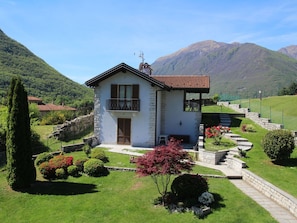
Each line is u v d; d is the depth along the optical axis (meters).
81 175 14.98
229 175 14.66
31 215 10.87
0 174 14.80
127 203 11.64
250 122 25.66
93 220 10.33
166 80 25.34
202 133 21.80
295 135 18.41
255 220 10.03
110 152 19.42
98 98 22.36
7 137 13.14
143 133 21.73
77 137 23.83
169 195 11.78
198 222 10.01
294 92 47.78
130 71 21.27
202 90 24.22
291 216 10.34
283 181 12.86
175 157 11.20
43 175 14.59
